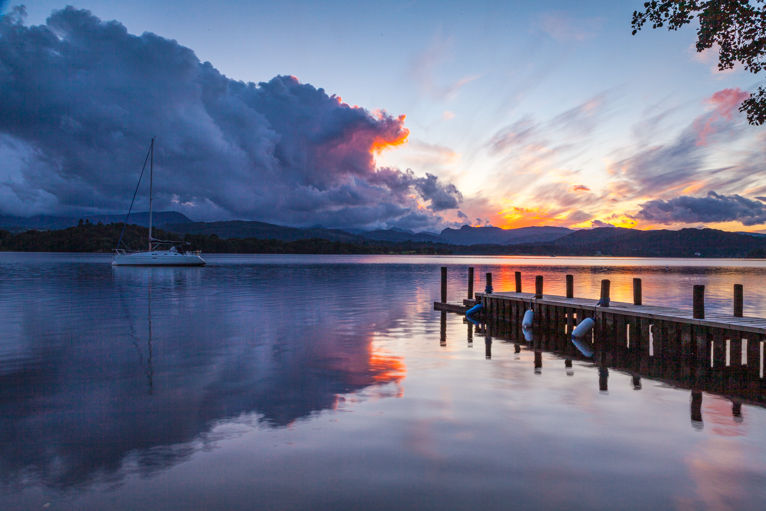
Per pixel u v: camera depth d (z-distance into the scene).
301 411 8.31
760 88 12.52
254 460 6.31
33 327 17.98
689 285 44.94
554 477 5.84
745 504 5.25
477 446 6.77
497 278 56.44
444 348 14.44
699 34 12.43
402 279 52.19
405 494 5.44
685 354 12.84
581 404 8.80
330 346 14.55
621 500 5.32
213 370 11.38
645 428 7.55
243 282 45.50
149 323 19.17
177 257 73.94
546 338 16.47
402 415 8.08
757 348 10.98
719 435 7.26
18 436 7.18
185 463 6.23
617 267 105.75
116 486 5.64
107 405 8.66
